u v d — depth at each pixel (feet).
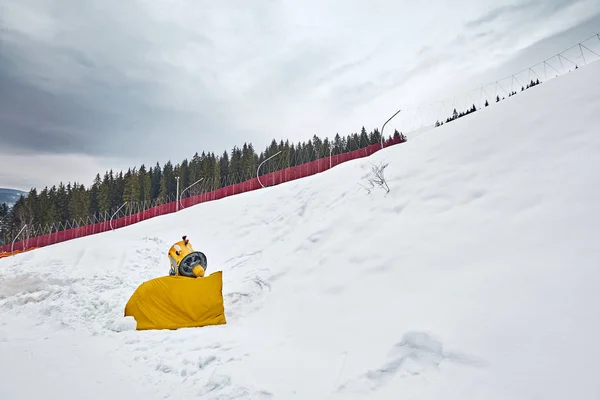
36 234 185.98
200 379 13.20
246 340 16.90
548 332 9.07
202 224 50.72
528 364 8.49
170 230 52.95
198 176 215.10
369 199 25.77
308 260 24.02
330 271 20.39
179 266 25.31
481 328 10.30
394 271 16.48
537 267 11.68
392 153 32.89
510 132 22.49
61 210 214.07
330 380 11.22
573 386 7.44
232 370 13.15
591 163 15.65
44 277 36.40
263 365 13.34
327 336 14.61
